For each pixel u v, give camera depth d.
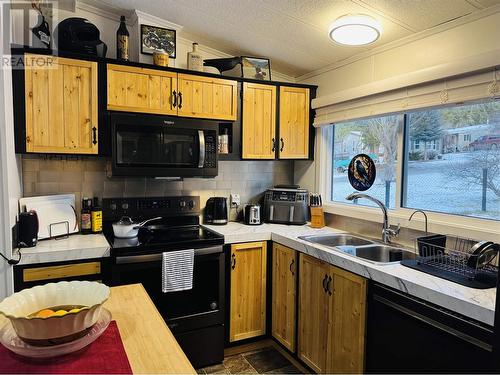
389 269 1.70
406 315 1.57
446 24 1.92
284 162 3.31
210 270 2.36
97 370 0.87
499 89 1.63
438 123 2.07
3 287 1.81
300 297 2.31
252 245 2.54
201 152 2.44
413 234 2.14
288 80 3.21
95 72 2.21
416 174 2.21
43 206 2.18
